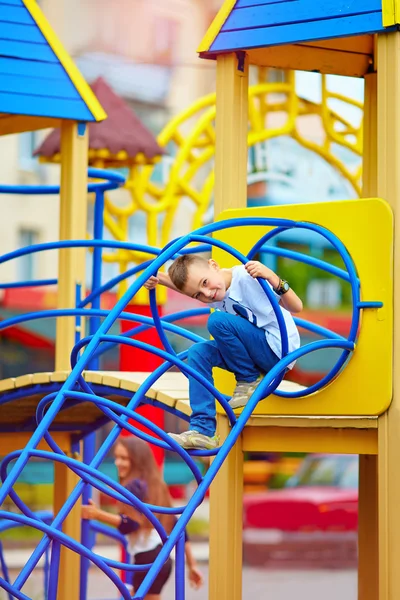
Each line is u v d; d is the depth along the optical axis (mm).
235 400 5859
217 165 6777
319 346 5758
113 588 15352
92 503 9188
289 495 19594
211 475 5199
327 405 5988
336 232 6016
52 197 29906
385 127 6012
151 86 29344
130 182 12500
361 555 7770
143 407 11266
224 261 6547
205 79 30438
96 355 8742
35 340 26109
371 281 5902
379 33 6109
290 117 12609
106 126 12172
